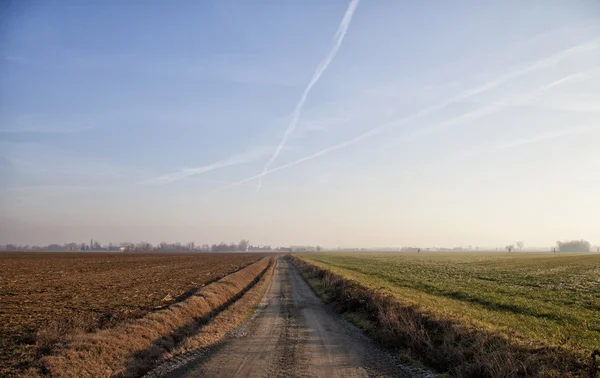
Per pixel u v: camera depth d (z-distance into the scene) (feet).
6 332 47.34
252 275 161.17
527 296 82.94
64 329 44.19
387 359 39.32
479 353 34.37
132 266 217.77
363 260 322.14
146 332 45.27
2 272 163.73
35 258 314.14
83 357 34.83
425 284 108.99
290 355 40.40
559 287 101.86
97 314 60.08
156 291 94.79
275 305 80.48
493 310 63.21
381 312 52.60
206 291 82.43
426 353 39.01
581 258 315.17
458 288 98.63
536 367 29.78
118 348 38.45
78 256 378.94
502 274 152.97
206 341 46.96
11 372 31.89
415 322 46.88
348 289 80.94
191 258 362.33
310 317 65.72
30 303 73.36
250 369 35.32
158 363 37.91
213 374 33.81
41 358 33.78
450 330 41.50
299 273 189.37
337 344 45.85
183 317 57.57
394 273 159.33
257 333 52.19
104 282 120.16
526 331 43.88
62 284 113.09
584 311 62.49
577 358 31.19
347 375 33.86
